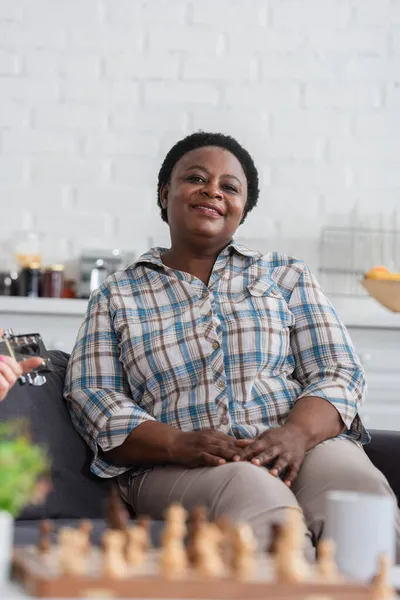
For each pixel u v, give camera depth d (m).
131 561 1.17
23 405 2.12
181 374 2.24
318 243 4.00
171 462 2.12
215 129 3.99
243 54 4.01
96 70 3.96
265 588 1.12
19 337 1.85
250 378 2.25
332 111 4.03
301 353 2.34
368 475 1.99
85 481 2.19
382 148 4.04
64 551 1.14
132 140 3.97
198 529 1.21
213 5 4.00
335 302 3.99
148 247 3.96
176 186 2.45
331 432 2.18
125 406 2.19
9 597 1.10
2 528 1.17
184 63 3.99
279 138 4.01
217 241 2.40
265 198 3.99
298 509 1.85
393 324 3.56
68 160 3.95
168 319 2.30
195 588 1.11
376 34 4.05
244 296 2.33
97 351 2.29
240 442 2.06
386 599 1.15
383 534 1.33
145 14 3.98
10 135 3.93
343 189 4.02
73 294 3.85
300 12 4.03
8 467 1.19
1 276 3.76
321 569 1.19
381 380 3.58
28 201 3.93
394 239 4.02
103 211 3.95
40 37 3.95
